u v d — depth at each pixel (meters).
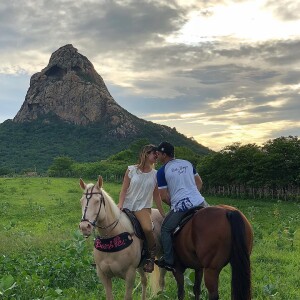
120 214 6.12
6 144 178.50
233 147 52.78
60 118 199.88
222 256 5.32
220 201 44.78
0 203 33.53
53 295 6.67
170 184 6.16
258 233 16.80
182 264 6.16
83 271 8.85
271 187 50.19
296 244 15.26
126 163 89.06
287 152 49.44
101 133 188.50
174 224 5.97
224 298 7.44
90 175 78.38
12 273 8.70
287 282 8.66
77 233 10.11
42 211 29.23
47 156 166.25
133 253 6.05
